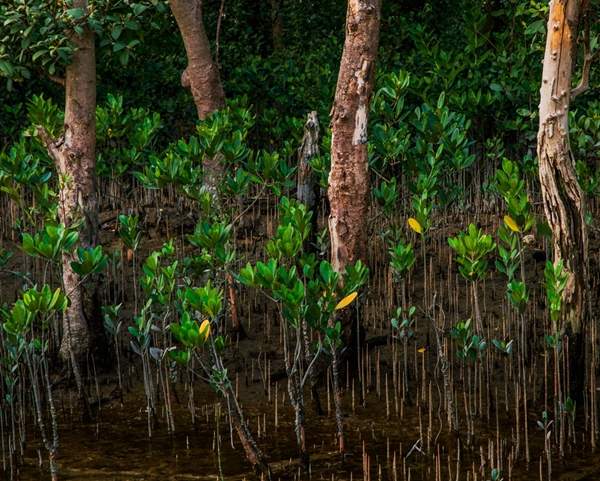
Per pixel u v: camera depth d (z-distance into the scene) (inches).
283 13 756.6
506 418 268.4
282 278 231.0
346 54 283.6
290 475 235.3
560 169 259.9
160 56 567.2
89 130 306.8
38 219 409.7
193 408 273.7
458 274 369.7
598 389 275.6
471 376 297.4
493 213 425.1
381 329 334.0
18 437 265.9
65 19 300.4
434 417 271.3
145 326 282.2
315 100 487.8
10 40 311.7
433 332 327.3
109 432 268.2
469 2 533.3
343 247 288.8
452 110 426.9
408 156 332.8
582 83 272.5
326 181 325.4
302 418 238.5
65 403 292.5
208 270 292.7
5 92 529.7
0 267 302.4
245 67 530.3
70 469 243.1
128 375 309.7
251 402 287.1
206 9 722.8
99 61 530.9
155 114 431.2
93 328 309.7
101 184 471.5
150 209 444.1
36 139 366.3
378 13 281.4
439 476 228.7
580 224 261.6
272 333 333.4
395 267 285.4
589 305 265.1
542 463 239.5
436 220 406.3
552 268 250.8
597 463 238.4
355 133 284.7
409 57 518.0
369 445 252.8
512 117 443.8
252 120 400.5
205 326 223.9
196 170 324.5
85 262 250.8
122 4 321.7
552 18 257.0
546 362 271.0
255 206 440.5
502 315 331.9
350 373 294.4
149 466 243.3
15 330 228.8
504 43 462.3
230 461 245.0
